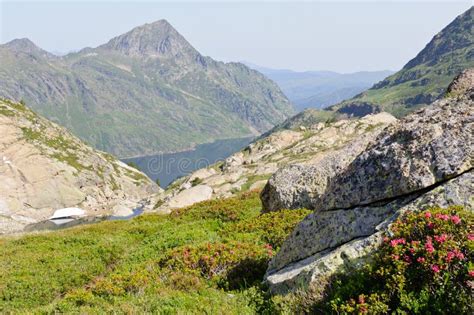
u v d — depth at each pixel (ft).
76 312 36.78
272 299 31.71
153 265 49.70
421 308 21.86
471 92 34.01
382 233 28.60
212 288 40.55
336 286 27.04
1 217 443.32
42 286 57.00
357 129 381.60
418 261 23.09
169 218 98.94
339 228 34.99
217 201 104.68
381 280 24.68
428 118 34.12
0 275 61.21
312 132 451.94
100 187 608.19
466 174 28.58
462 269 21.93
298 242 38.22
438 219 24.66
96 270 63.77
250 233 61.87
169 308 33.45
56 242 85.20
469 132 30.78
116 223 106.52
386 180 33.01
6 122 554.46
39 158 540.11
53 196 518.78
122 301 37.63
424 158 31.40
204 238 65.72
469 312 20.70
